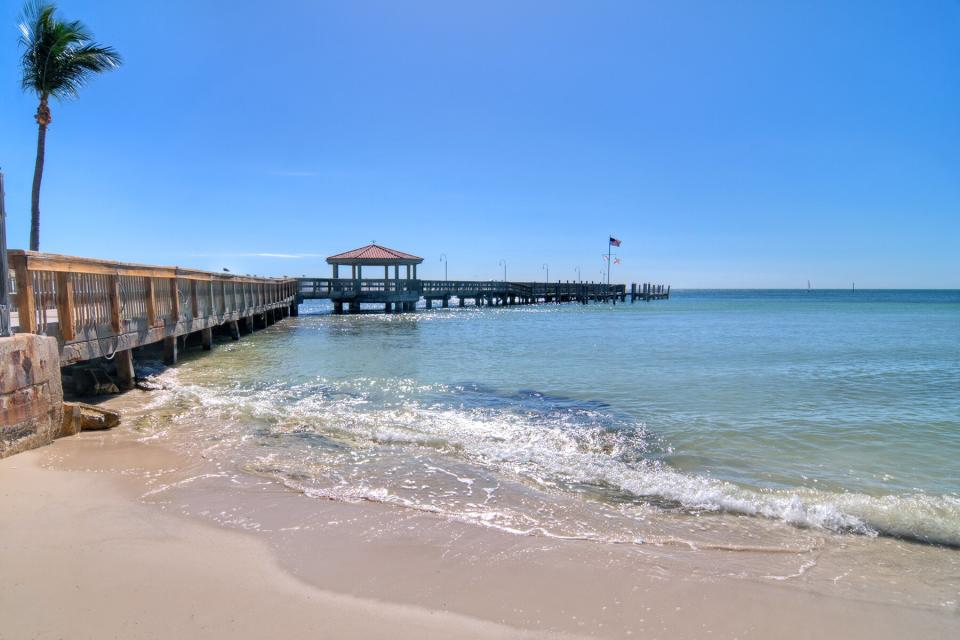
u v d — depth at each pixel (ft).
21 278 18.65
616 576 10.53
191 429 21.29
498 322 94.68
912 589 10.32
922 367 39.75
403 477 16.24
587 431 21.66
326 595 9.59
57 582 9.62
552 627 8.84
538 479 16.22
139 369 35.14
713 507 14.20
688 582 10.39
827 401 27.68
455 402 27.14
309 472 16.53
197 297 42.80
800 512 13.76
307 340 60.23
